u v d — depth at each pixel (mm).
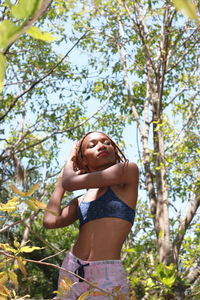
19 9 617
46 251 11023
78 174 2732
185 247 5055
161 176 7012
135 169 2553
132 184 2539
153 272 5148
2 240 8289
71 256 2484
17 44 9359
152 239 7559
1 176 6852
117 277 2354
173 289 5043
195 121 8320
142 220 8859
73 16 8367
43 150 10805
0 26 599
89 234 2475
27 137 9930
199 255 5027
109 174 2506
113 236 2424
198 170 6227
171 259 6211
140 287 5219
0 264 1778
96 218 2484
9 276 1772
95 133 2762
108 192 2543
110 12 7812
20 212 1628
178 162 7039
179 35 7465
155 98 7820
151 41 8164
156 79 7887
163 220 6641
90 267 2383
